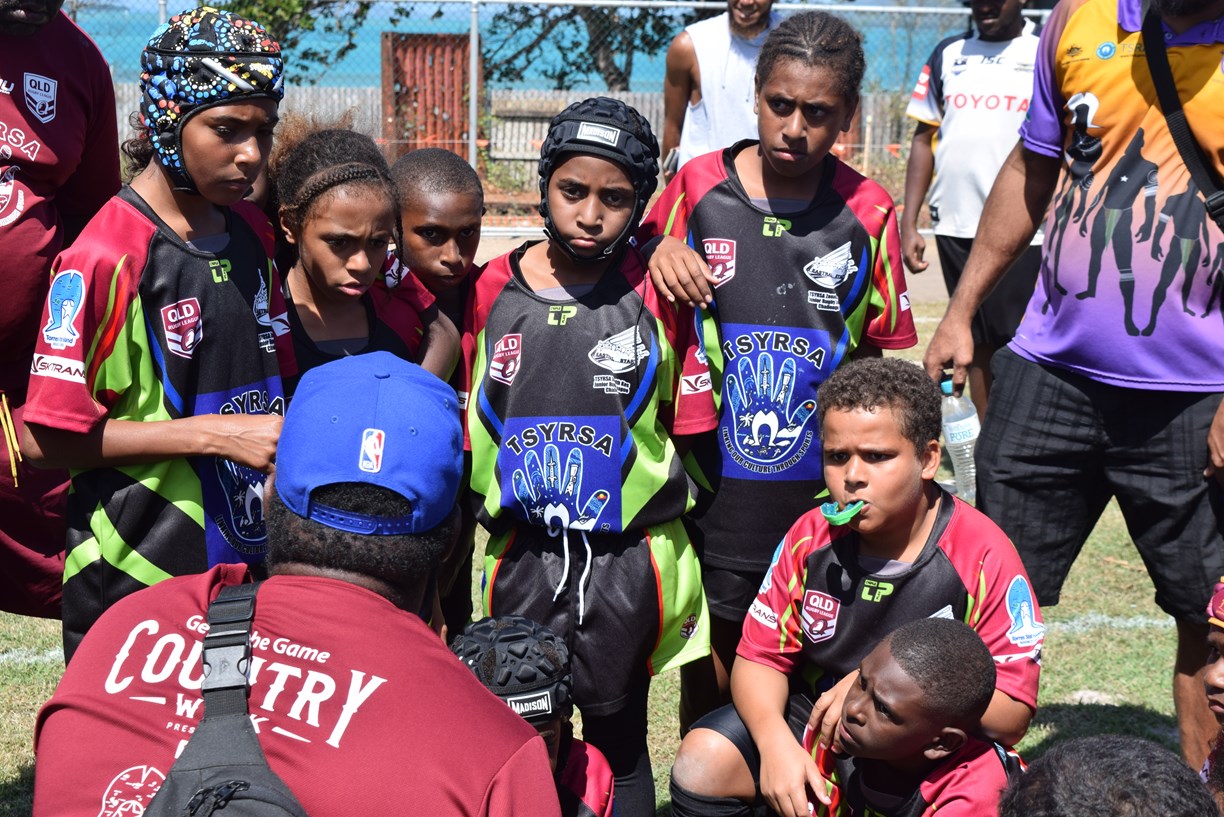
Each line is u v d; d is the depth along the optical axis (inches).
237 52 98.3
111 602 104.6
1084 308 130.6
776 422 126.5
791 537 114.2
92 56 137.9
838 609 109.7
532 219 558.3
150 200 103.7
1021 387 137.0
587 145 111.3
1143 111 126.4
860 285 126.5
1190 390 127.6
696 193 129.4
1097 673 178.5
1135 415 131.0
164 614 68.0
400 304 118.3
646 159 114.0
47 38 131.9
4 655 173.9
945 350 145.3
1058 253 132.9
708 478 129.1
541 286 119.3
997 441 138.9
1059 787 68.8
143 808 61.5
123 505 103.4
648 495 116.7
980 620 106.8
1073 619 198.4
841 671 111.0
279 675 64.0
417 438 69.2
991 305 250.8
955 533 108.0
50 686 164.2
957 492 235.0
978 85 257.1
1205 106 123.6
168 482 103.9
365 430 68.6
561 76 646.5
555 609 116.3
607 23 627.8
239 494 107.6
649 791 119.1
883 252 127.3
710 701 137.7
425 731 62.5
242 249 108.0
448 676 65.6
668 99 244.8
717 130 235.3
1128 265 127.7
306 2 624.4
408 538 68.9
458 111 605.6
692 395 124.1
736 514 128.3
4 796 137.3
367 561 67.9
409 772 61.2
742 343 126.4
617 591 116.0
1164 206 126.3
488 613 120.0
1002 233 143.6
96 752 63.2
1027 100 255.3
